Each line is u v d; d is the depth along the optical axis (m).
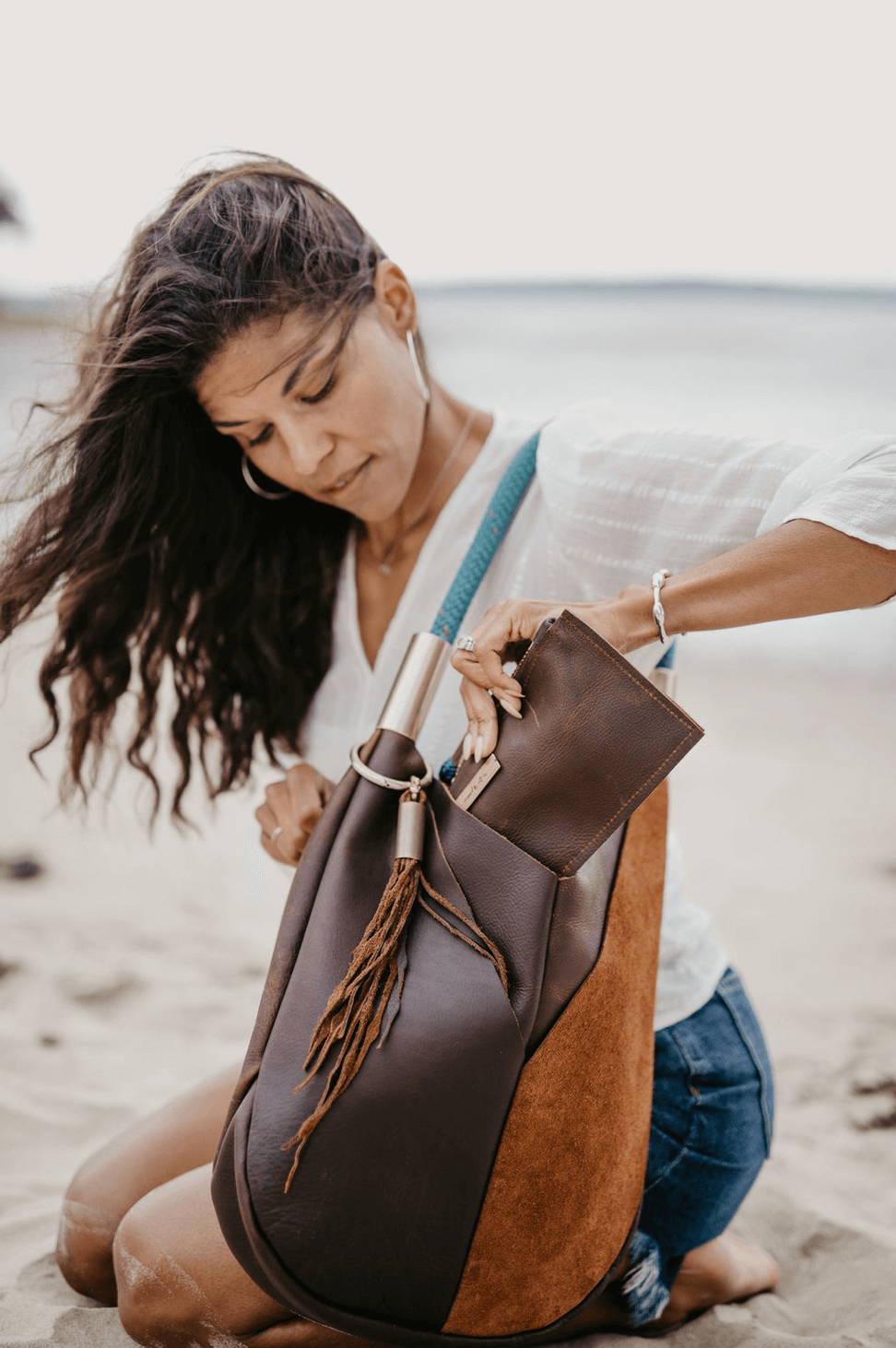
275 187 1.37
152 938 2.93
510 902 1.16
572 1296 1.24
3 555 1.58
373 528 1.58
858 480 1.15
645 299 23.77
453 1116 1.10
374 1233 1.10
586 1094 1.20
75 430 1.50
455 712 1.48
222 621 1.65
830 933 3.17
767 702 6.22
